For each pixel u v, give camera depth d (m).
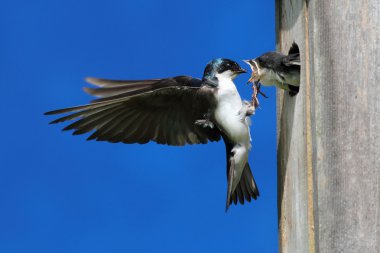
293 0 9.54
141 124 10.08
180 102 9.95
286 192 9.49
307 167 8.82
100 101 9.84
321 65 8.77
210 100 9.76
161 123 10.12
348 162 8.45
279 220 9.69
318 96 8.72
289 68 9.72
